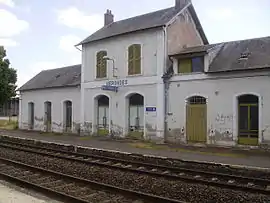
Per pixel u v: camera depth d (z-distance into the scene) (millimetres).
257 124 16875
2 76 37500
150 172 11172
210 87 18312
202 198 8305
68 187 9344
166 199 7660
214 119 18125
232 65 17641
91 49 24656
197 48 20219
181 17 22422
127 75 22094
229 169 12008
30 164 13641
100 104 24312
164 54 20469
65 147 18594
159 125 20234
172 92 19922
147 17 23797
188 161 13117
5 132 28953
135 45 21797
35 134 26734
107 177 10844
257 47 18656
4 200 7363
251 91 16828
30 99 31594
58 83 28344
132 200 8078
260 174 11227
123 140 21328
